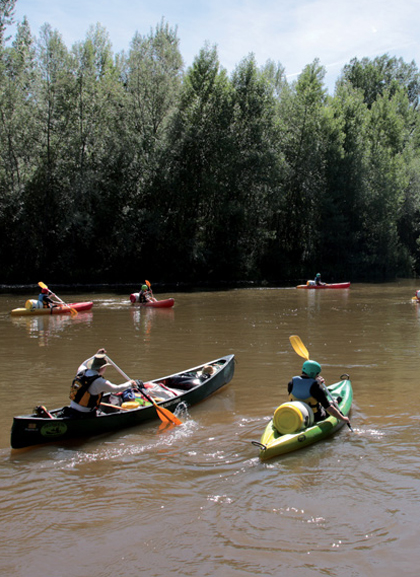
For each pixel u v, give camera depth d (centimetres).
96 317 1898
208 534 454
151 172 3703
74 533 458
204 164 3841
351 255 4397
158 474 571
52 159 3550
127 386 709
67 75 3459
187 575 400
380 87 5862
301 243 4434
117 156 3578
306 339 1403
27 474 574
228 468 584
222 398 853
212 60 3747
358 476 558
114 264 3791
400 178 4512
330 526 463
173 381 866
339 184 4228
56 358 1166
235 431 700
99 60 4081
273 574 399
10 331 1569
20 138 3494
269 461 599
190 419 751
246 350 1255
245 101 3825
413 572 399
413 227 4903
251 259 4044
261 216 4075
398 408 785
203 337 1445
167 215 3784
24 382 951
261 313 1997
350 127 4419
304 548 431
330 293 2920
